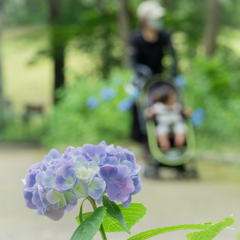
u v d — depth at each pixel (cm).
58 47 2111
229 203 590
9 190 717
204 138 1091
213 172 848
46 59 2169
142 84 782
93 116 1279
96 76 2164
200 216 527
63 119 1299
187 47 2036
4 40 2425
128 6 1805
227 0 1958
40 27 2138
